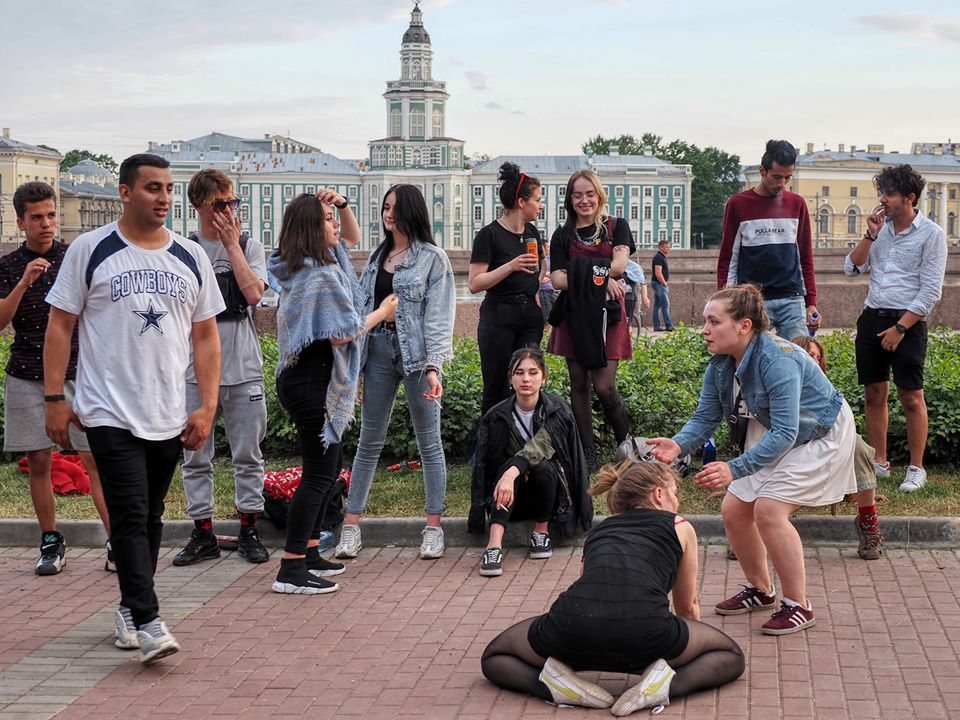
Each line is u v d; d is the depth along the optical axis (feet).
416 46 439.22
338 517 24.58
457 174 404.98
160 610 20.17
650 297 82.74
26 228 22.44
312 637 18.57
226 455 31.63
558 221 384.68
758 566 18.90
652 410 31.01
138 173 17.34
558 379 32.65
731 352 18.24
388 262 23.20
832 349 40.29
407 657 17.51
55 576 22.50
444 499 23.52
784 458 18.17
